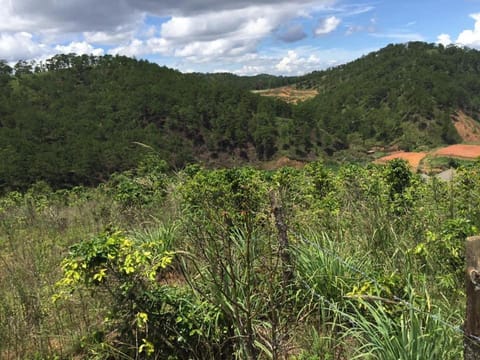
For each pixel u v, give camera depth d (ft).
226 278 9.97
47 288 13.97
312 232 14.16
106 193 37.73
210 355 9.77
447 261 11.79
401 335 8.66
